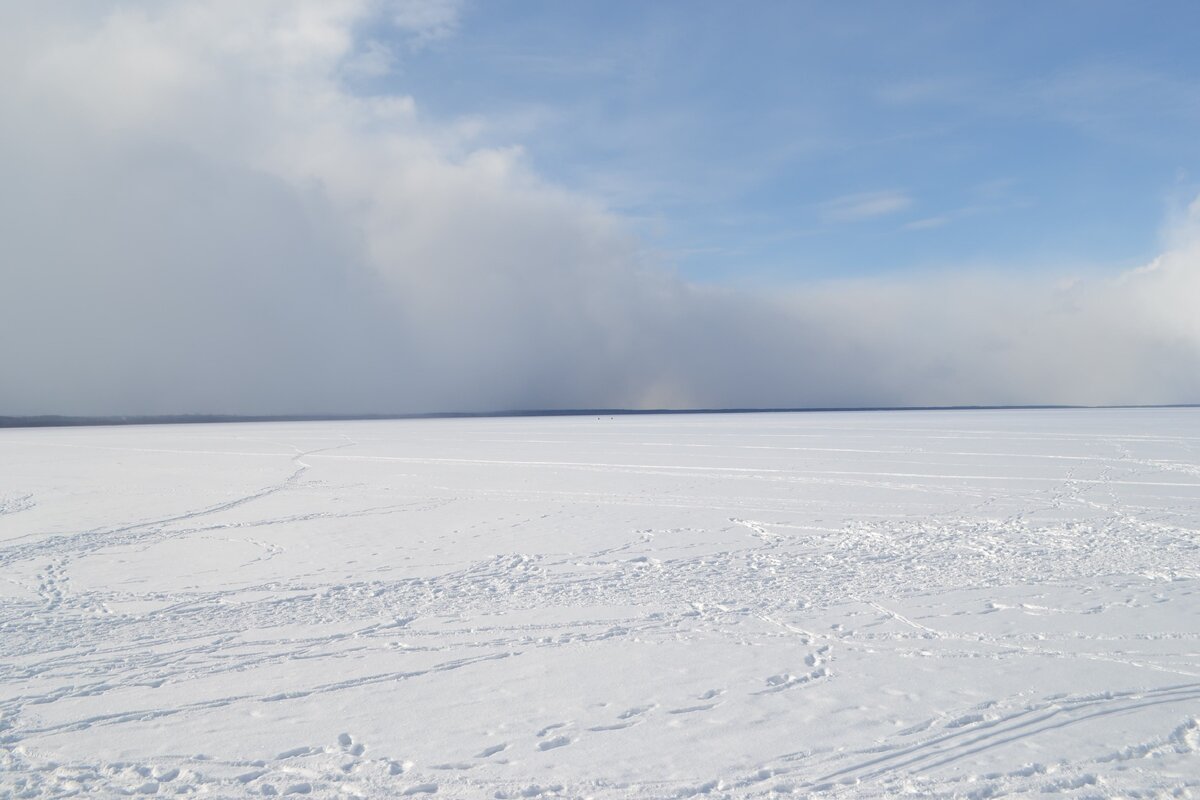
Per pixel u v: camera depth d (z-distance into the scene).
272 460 31.45
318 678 6.82
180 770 5.15
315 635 8.09
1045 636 7.64
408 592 9.88
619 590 9.84
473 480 22.47
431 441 44.69
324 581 10.52
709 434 46.66
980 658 7.05
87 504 18.56
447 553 12.29
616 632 8.10
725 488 19.47
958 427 49.41
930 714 5.82
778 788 4.78
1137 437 35.75
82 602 9.56
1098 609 8.56
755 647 7.53
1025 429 45.19
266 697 6.38
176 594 9.91
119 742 5.56
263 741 5.56
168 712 6.08
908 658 7.11
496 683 6.66
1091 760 5.03
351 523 15.27
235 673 6.97
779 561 11.39
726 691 6.39
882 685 6.44
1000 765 4.99
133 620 8.72
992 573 10.37
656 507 16.62
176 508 17.70
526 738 5.56
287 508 17.45
